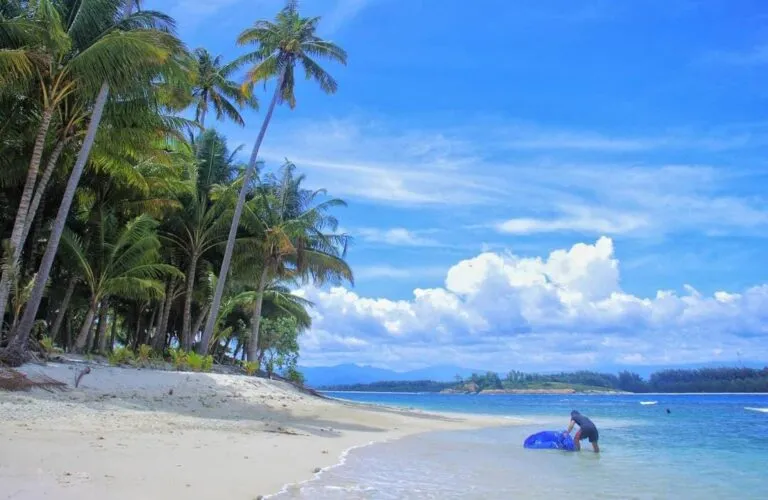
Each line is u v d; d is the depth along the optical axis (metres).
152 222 23.12
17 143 19.25
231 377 21.03
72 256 22.06
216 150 29.73
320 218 30.86
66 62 17.20
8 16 17.16
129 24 18.06
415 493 7.36
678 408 49.34
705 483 9.55
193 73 18.84
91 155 20.19
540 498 7.52
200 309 37.34
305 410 18.88
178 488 6.24
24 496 5.14
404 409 30.80
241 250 30.30
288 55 27.69
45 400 12.32
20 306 16.64
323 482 7.62
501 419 26.64
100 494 5.52
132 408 13.47
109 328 43.47
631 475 10.09
